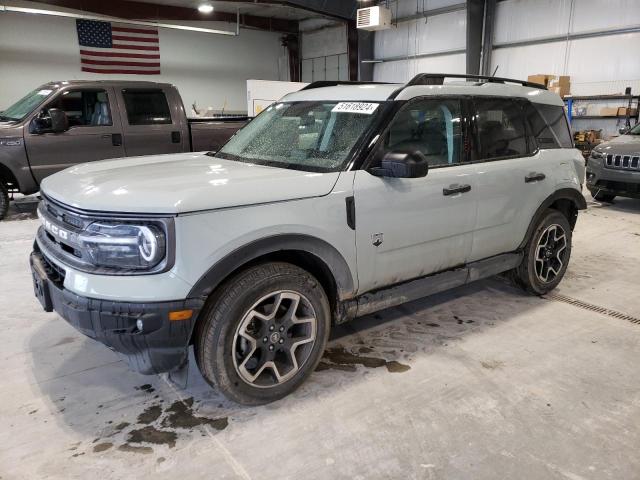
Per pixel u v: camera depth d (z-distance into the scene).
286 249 2.23
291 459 2.02
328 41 18.44
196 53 17.69
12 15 14.27
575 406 2.39
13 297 3.68
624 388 2.56
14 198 7.71
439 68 14.77
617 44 10.82
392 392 2.50
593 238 5.66
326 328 2.49
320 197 2.32
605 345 3.04
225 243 2.04
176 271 1.95
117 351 2.12
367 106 2.74
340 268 2.45
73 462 1.98
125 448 2.07
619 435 2.18
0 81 14.47
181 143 6.93
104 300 1.96
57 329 3.15
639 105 10.46
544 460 2.02
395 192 2.59
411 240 2.72
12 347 2.91
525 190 3.34
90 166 2.83
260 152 2.95
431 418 2.29
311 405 2.38
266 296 2.23
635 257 4.93
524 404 2.40
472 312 3.52
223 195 2.06
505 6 12.86
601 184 7.24
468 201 2.96
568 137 3.78
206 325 2.12
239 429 2.20
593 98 11.05
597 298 3.81
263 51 19.50
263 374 2.40
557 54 11.96
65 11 14.34
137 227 1.95
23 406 2.34
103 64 15.91
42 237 2.50
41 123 6.04
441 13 14.38
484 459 2.02
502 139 3.25
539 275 3.69
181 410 2.34
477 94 3.11
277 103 3.44
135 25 16.17
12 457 2.00
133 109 6.61
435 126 2.87
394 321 3.35
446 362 2.81
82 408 2.33
